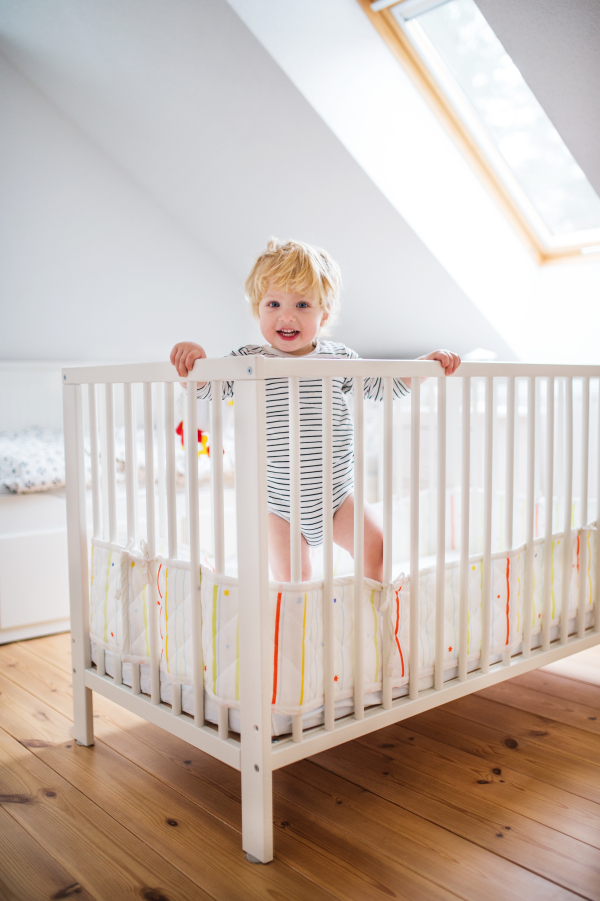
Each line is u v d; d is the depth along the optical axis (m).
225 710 1.10
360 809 1.17
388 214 2.34
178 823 1.13
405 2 2.01
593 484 2.18
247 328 3.36
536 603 1.53
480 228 2.55
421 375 1.22
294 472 1.05
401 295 2.76
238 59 2.02
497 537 2.10
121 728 1.50
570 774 1.28
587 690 1.69
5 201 2.62
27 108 2.65
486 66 2.17
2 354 2.65
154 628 1.25
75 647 1.44
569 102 1.89
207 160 2.55
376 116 2.18
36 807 1.18
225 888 0.97
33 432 2.55
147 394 1.24
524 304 2.75
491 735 1.45
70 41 2.33
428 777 1.27
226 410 1.77
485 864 1.02
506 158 2.44
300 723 1.07
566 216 2.57
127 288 2.96
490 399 1.37
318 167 2.28
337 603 1.13
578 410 2.18
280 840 1.08
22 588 2.04
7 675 1.78
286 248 1.34
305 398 1.31
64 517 2.14
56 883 0.98
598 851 1.05
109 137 2.73
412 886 0.97
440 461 1.28
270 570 1.45
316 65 2.01
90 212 2.83
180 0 1.93
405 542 2.17
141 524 2.14
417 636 1.24
